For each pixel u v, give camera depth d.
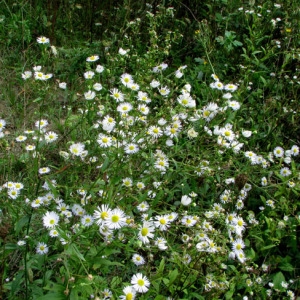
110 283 0.43
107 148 0.51
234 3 0.91
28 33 0.80
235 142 0.58
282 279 0.52
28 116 0.68
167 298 0.43
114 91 0.54
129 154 0.51
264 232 0.55
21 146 0.62
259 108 0.74
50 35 0.84
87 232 0.36
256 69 0.81
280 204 0.59
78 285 0.34
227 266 0.52
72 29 0.86
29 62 0.78
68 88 0.76
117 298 0.38
